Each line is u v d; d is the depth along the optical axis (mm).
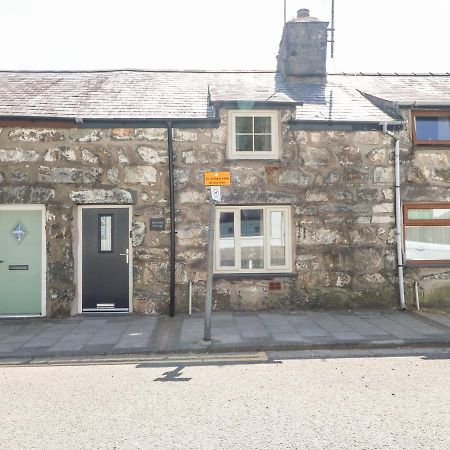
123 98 9297
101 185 8258
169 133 8305
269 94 9062
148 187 8320
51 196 8172
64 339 6648
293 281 8445
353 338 6488
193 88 10047
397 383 4719
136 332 7016
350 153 8609
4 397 4438
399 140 8703
